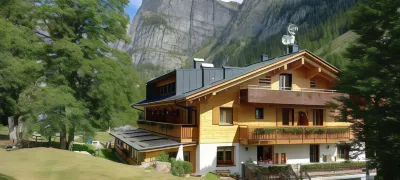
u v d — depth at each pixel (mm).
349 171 24516
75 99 26938
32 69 25734
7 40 24109
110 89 27719
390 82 18062
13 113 32094
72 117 26281
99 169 17469
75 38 28406
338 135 25297
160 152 22312
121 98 31016
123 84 30484
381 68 19109
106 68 27453
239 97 24109
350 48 21656
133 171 18062
